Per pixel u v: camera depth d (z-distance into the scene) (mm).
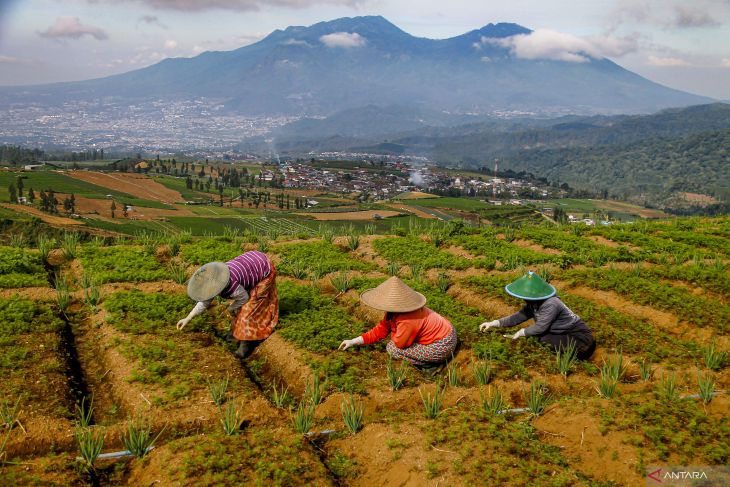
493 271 13102
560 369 8078
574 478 5410
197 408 6883
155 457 5840
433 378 8203
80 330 9164
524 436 6188
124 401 7070
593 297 11430
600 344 8992
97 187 138375
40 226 60719
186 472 5445
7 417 6105
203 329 9445
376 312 10430
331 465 5953
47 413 6500
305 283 12188
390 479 5637
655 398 6914
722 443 5750
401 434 6258
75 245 13695
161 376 7594
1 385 6871
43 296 10125
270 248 14781
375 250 15023
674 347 8891
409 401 7426
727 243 16062
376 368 8312
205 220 105500
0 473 5387
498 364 8258
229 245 14930
